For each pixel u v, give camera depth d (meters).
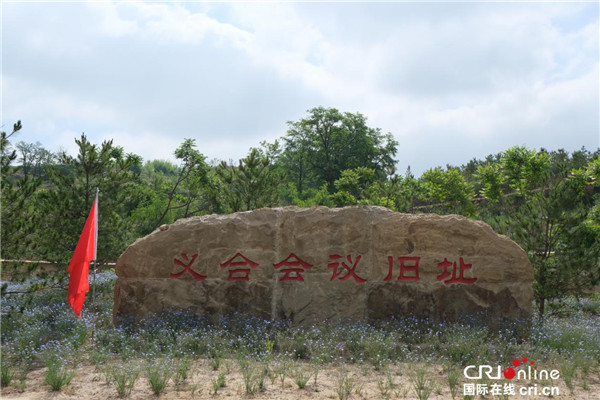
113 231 11.55
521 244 10.10
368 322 8.70
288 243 9.01
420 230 8.90
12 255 9.37
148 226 22.98
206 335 7.99
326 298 8.81
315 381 6.19
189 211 22.78
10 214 9.26
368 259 8.90
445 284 8.75
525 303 8.74
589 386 6.32
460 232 8.88
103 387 5.89
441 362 7.16
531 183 14.03
